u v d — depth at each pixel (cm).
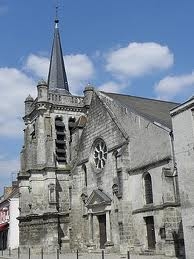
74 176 4541
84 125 4803
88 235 4147
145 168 3472
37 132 5181
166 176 3116
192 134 2612
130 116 3772
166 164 3231
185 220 2616
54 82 5788
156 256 3109
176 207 3059
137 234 3497
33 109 5403
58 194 4950
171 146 3198
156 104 4528
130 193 3619
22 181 5175
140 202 3500
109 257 3331
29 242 4859
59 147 5244
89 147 4381
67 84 5894
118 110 3984
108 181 3959
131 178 3634
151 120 3481
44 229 4719
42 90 5269
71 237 4394
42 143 5128
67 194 4997
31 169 5000
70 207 4666
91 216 4116
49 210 4725
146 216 3412
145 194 3478
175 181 3108
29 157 5175
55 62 5909
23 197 5128
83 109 5450
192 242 2544
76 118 5416
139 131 3616
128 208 3575
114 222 3766
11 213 6538
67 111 5384
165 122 3419
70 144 5250
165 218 3053
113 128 3969
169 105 4656
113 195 3831
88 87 5519
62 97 5400
